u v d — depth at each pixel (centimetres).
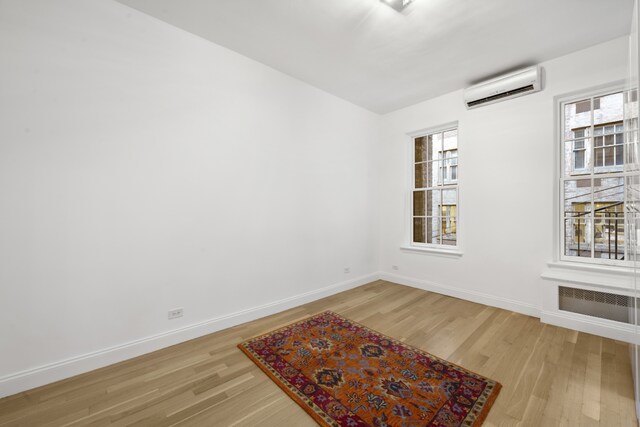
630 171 201
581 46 277
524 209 320
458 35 259
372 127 457
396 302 362
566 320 280
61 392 186
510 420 160
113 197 220
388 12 229
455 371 208
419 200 437
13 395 182
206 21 242
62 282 200
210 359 227
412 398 179
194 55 261
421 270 420
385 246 469
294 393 184
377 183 468
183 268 257
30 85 188
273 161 324
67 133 201
